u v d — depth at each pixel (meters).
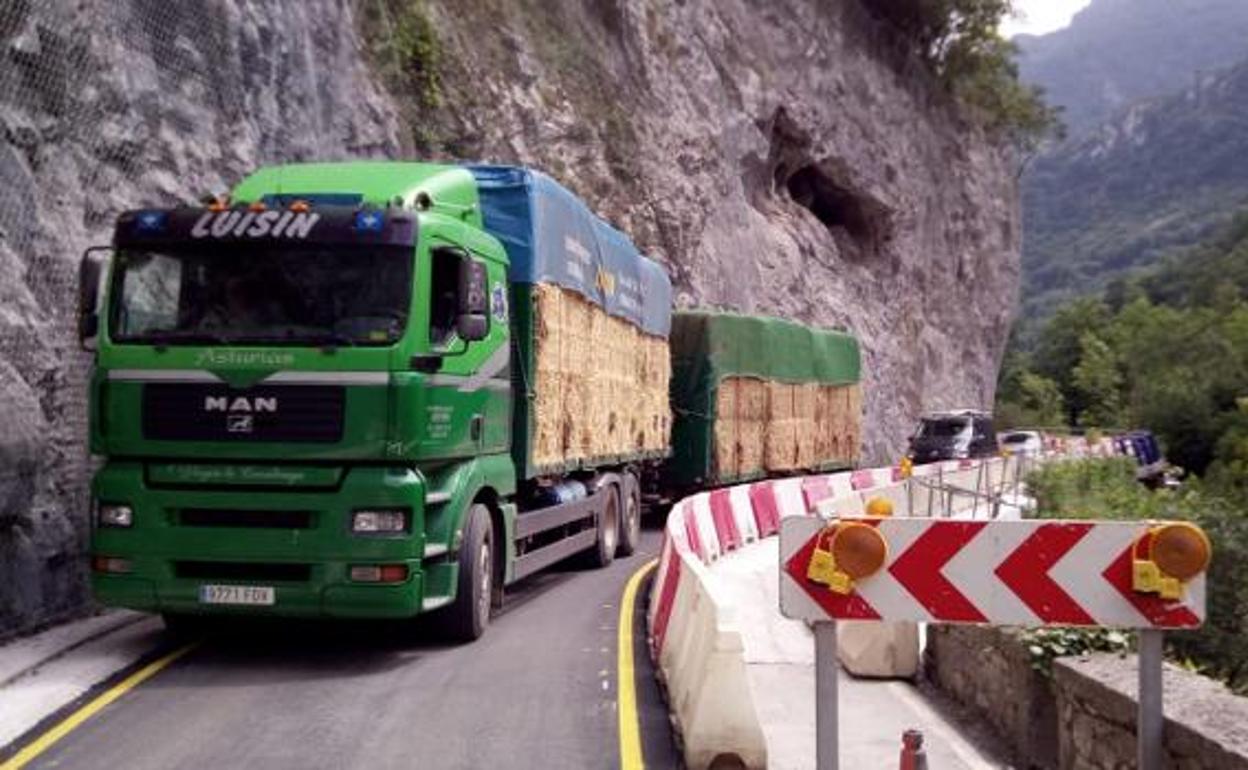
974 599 5.98
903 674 9.38
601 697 8.80
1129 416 58.78
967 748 7.58
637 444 17.89
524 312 12.38
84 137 12.05
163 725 7.99
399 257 9.70
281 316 9.60
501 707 8.51
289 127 16.89
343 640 10.71
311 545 9.37
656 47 37.62
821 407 29.84
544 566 13.28
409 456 9.46
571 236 13.91
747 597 13.27
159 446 9.54
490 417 11.27
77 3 12.05
